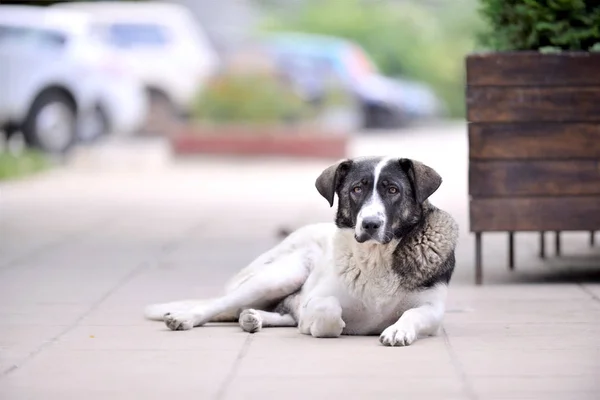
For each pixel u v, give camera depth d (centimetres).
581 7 957
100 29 2805
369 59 4056
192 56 2859
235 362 650
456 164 2222
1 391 591
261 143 2430
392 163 705
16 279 1002
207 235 1305
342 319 727
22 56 2219
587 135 945
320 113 2819
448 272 722
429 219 717
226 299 769
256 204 1627
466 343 700
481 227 951
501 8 1001
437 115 3934
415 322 697
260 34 4053
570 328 751
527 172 950
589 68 940
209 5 4206
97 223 1434
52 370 638
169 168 2342
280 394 575
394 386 589
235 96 2598
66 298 897
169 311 790
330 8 4341
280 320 764
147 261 1111
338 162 721
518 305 847
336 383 596
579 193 948
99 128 2414
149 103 2830
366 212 683
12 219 1483
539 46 984
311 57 3188
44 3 2612
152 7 2878
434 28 4388
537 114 945
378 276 707
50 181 2066
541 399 561
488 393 573
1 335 745
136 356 671
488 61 945
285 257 779
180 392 583
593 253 1130
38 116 2262
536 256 1116
